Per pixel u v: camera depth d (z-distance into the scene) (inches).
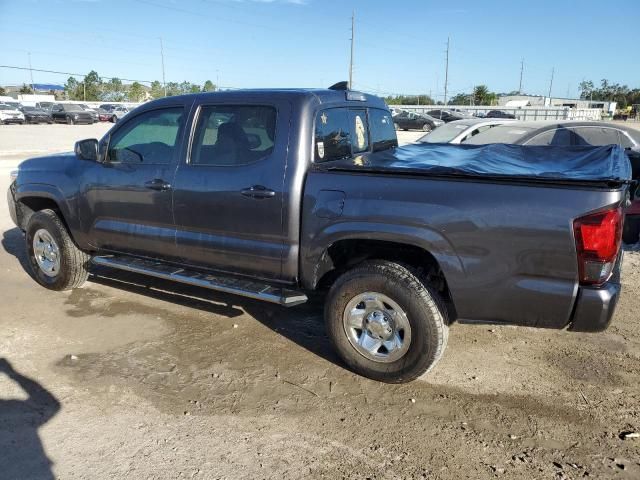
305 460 121.6
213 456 122.5
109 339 180.5
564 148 190.7
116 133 194.5
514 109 2321.6
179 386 151.6
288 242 157.6
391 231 140.7
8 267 258.4
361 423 135.5
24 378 154.9
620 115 3201.3
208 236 173.2
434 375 159.5
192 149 175.2
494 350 175.9
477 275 134.3
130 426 133.0
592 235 121.9
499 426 134.8
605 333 188.2
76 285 222.8
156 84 3737.7
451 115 1777.8
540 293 129.0
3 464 118.6
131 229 191.3
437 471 118.4
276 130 157.9
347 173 148.6
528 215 126.6
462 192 133.3
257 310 205.5
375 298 148.4
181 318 197.8
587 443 128.3
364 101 192.4
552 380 157.0
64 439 127.6
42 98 3193.9
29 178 219.6
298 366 163.6
